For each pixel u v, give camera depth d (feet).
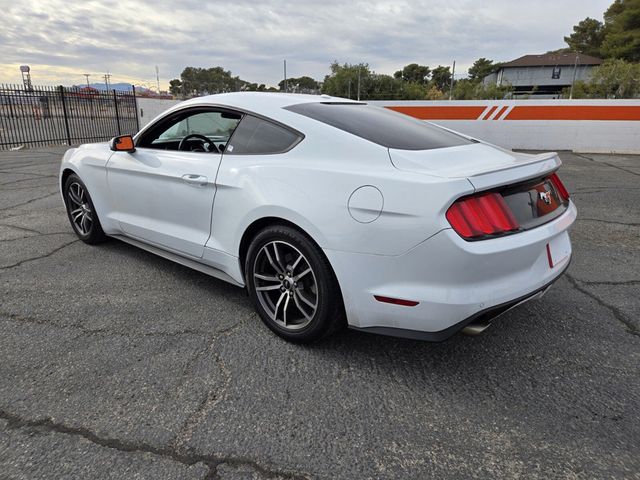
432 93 146.41
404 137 8.63
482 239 6.75
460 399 7.17
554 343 8.84
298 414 6.79
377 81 150.71
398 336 7.34
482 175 6.83
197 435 6.32
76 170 13.48
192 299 10.63
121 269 12.40
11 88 48.55
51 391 7.20
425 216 6.67
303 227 7.82
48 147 46.01
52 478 5.55
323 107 9.56
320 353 8.43
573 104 40.81
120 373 7.70
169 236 10.78
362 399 7.15
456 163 7.70
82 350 8.39
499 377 7.75
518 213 7.34
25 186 24.36
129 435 6.30
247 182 8.73
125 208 12.19
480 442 6.27
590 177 27.43
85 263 12.82
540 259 7.67
